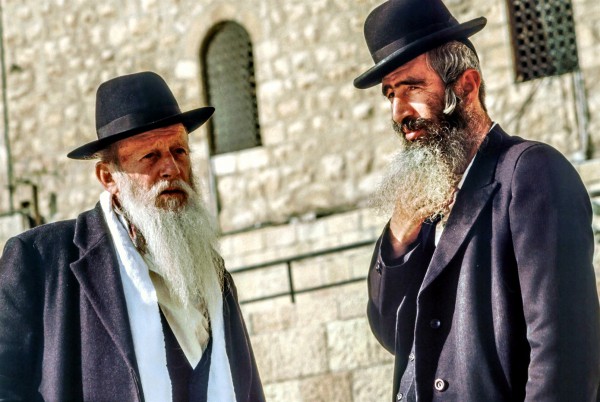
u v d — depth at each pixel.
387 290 4.30
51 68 13.75
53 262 4.47
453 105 4.27
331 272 11.64
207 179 13.04
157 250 4.50
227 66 13.30
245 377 4.68
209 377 4.49
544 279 3.88
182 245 4.53
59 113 13.66
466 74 4.32
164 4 13.46
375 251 4.53
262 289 11.66
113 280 4.41
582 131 11.77
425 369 4.05
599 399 3.95
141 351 4.32
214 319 4.59
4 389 4.22
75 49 13.70
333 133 12.77
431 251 4.26
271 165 12.90
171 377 4.46
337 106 12.80
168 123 4.59
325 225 12.28
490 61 12.17
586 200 4.06
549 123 11.91
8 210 13.58
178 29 13.40
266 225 12.77
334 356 8.36
